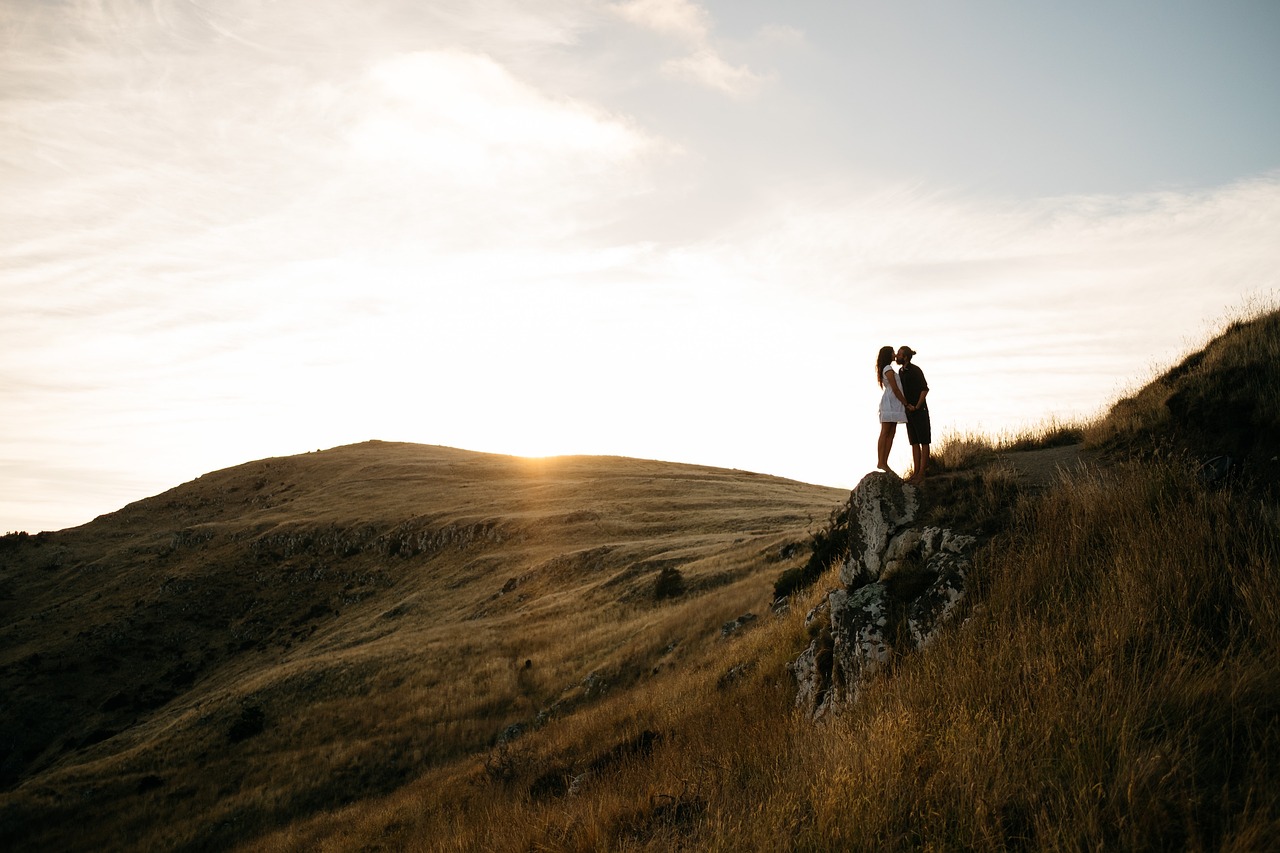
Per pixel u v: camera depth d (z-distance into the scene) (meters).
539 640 40.78
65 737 60.59
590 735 16.62
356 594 80.69
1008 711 4.59
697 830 5.02
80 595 95.00
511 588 60.16
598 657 34.41
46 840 29.12
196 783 32.16
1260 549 5.46
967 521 8.08
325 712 36.97
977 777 3.95
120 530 125.94
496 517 84.81
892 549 8.63
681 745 10.00
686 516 76.31
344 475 132.12
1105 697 4.21
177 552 103.44
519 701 32.72
